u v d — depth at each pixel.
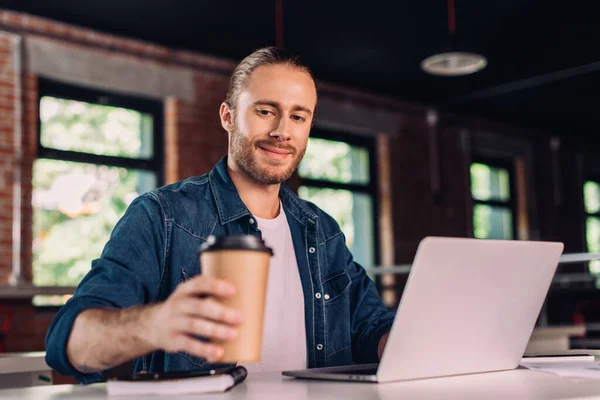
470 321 1.15
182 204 1.52
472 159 8.42
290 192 1.71
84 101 5.54
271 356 1.52
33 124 5.20
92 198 5.49
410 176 7.71
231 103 1.63
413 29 5.90
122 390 0.96
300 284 1.61
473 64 4.99
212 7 5.33
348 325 1.65
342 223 7.20
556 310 8.05
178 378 0.99
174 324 0.84
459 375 1.17
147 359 1.48
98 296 1.16
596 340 4.86
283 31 5.86
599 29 5.98
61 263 5.29
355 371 1.18
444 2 5.37
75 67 5.44
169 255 1.48
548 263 1.22
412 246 7.62
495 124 8.59
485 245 1.10
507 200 8.77
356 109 7.30
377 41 6.15
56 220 5.29
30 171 5.16
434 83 7.33
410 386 1.03
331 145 7.16
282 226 1.65
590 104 8.15
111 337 0.97
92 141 5.55
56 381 2.41
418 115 7.89
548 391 0.96
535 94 7.75
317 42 6.14
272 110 1.56
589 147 9.62
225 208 1.57
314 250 1.65
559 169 9.26
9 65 5.14
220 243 0.84
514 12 5.61
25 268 5.08
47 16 5.33
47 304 5.14
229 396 0.93
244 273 0.84
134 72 5.75
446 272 1.06
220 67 6.31
